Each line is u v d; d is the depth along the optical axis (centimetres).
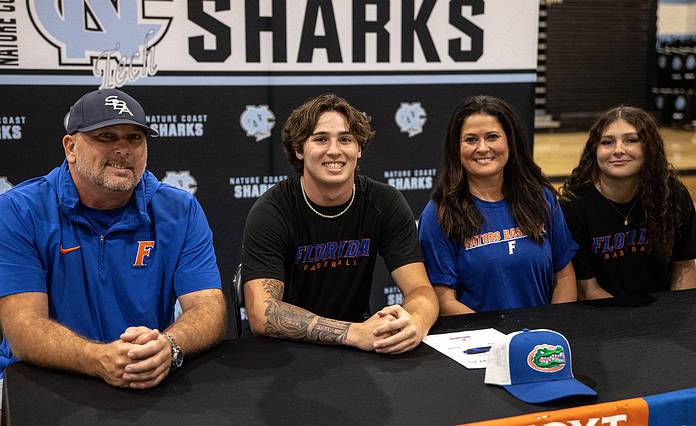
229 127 324
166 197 203
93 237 195
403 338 178
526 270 237
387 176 348
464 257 237
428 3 338
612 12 1197
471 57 348
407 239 223
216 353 181
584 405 149
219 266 335
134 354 156
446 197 238
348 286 225
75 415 146
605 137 249
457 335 192
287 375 166
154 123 314
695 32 1334
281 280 208
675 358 175
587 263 257
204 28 313
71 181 192
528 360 157
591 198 257
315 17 325
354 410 148
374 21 333
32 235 188
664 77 1249
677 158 930
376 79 338
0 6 289
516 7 350
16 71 295
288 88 328
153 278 200
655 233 252
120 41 304
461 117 235
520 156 238
